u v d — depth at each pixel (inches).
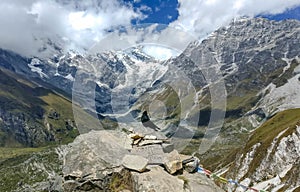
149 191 432.8
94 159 466.3
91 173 460.8
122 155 453.4
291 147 6456.7
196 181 459.2
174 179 450.0
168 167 461.1
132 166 453.1
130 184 451.2
